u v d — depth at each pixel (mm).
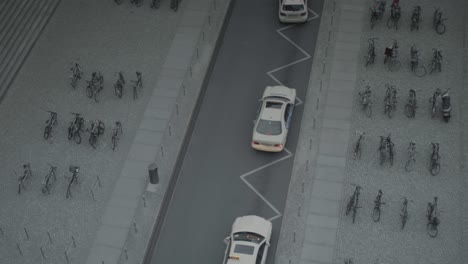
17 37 49875
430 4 52438
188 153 43844
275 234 39469
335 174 42188
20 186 41312
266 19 52156
